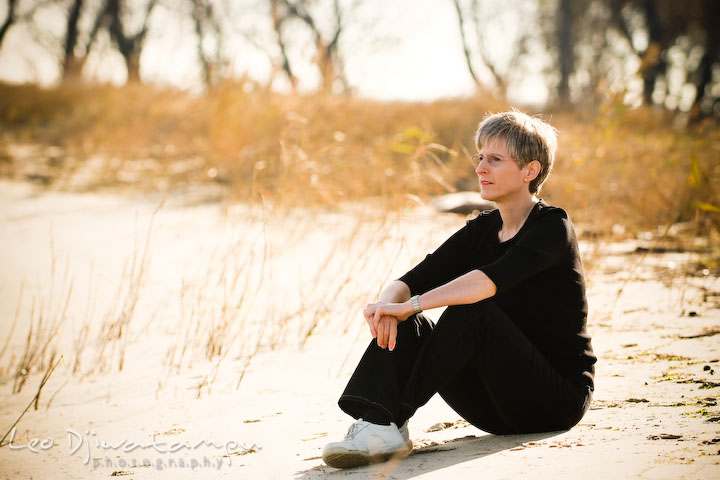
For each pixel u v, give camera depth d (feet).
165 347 20.36
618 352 16.25
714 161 38.99
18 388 17.70
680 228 34.60
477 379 11.57
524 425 11.32
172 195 50.93
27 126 73.72
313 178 37.78
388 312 10.98
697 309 20.36
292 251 31.99
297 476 10.49
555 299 11.47
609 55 148.66
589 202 38.70
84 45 143.64
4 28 133.59
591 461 9.52
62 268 32.04
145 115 69.97
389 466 10.02
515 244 11.27
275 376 16.85
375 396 10.81
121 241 37.40
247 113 52.54
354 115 60.39
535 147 11.66
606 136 40.11
